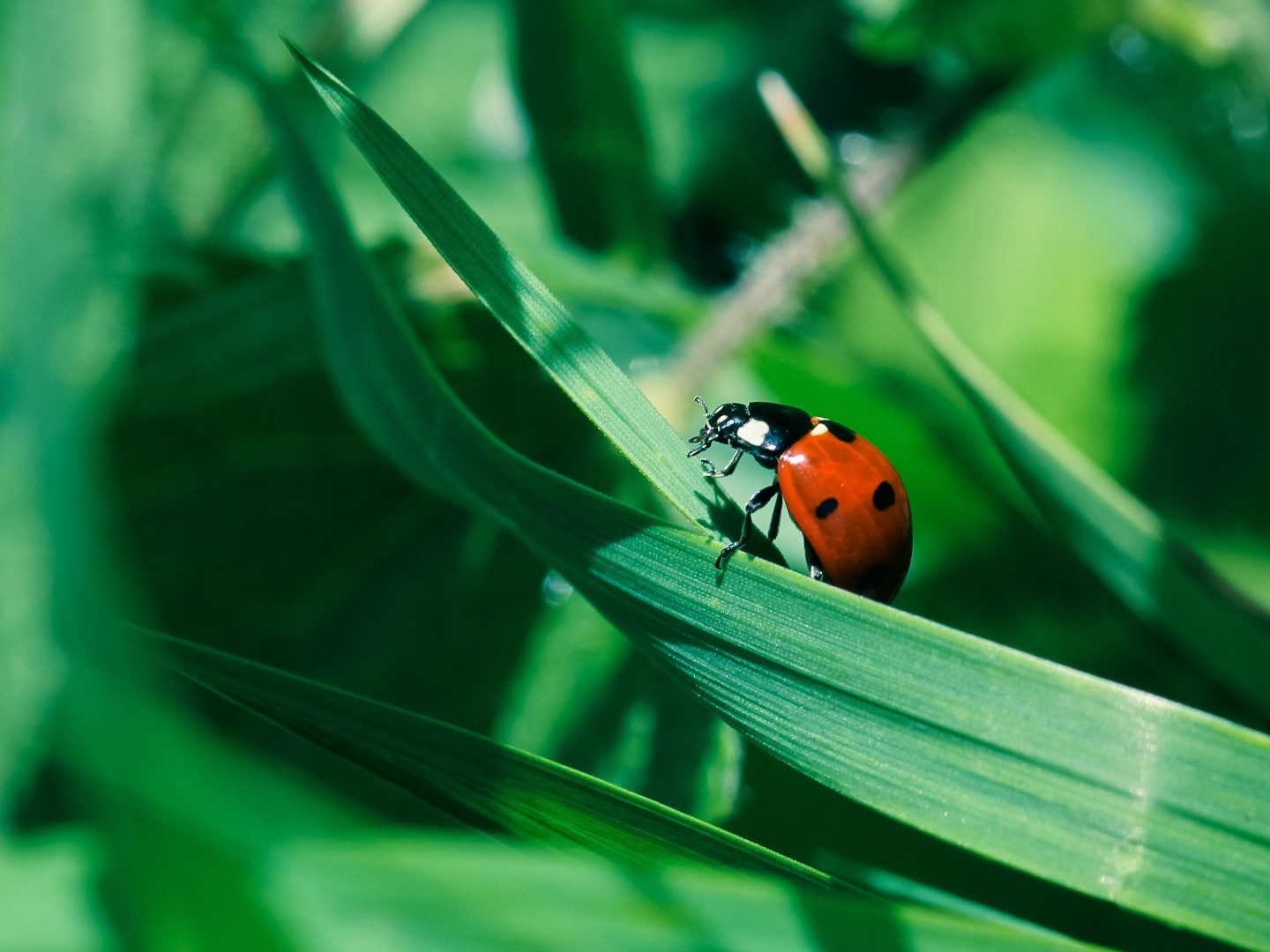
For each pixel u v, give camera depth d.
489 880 0.08
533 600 0.11
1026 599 0.12
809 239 0.12
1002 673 0.09
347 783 0.10
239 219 0.12
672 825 0.09
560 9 0.12
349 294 0.10
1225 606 0.11
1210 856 0.09
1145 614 0.11
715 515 0.09
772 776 0.11
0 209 0.10
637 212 0.12
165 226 0.11
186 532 0.11
